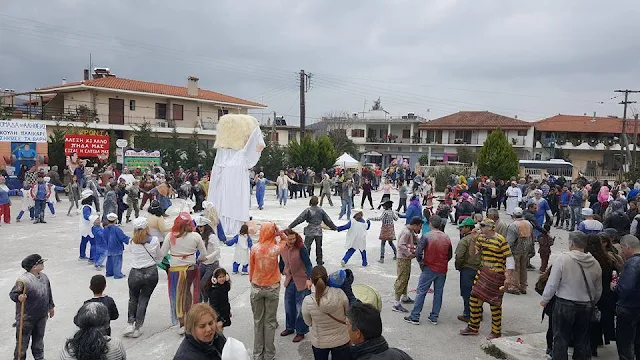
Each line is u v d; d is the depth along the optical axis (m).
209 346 3.53
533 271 11.39
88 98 36.25
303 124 37.69
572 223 17.59
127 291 9.13
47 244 12.91
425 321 7.83
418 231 8.49
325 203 24.19
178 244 6.99
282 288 9.70
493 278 6.94
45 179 16.12
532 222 10.60
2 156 24.66
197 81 43.25
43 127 25.50
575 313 5.57
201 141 38.44
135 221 6.80
